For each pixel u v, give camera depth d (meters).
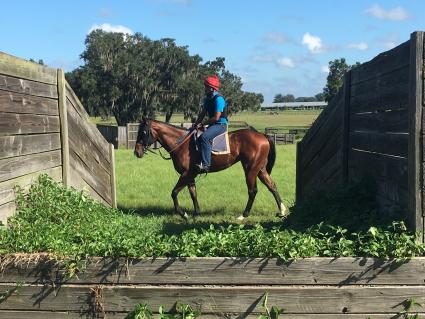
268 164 9.24
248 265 4.06
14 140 5.38
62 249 4.25
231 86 70.19
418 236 4.07
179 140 8.77
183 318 3.96
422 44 4.06
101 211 6.68
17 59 5.49
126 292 4.04
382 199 5.06
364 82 5.71
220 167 8.95
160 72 60.44
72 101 7.12
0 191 5.05
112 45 59.25
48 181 5.99
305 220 5.76
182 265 4.09
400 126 4.51
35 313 4.13
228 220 8.52
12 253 4.22
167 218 8.58
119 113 61.97
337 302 3.96
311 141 8.27
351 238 4.58
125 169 17.08
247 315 4.00
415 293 3.93
